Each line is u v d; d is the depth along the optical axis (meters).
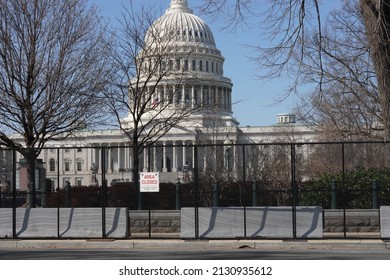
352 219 19.30
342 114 35.03
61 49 26.47
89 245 17.05
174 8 102.75
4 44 25.52
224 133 78.38
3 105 26.08
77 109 27.28
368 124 33.50
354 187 21.25
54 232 18.45
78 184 24.73
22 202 23.67
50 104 26.00
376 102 29.59
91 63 27.78
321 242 16.38
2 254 14.54
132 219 20.23
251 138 94.06
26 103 25.80
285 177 24.34
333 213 19.39
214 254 14.30
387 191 20.88
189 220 18.11
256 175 24.14
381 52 18.45
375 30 17.11
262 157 29.44
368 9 18.33
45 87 26.06
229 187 21.95
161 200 21.67
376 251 15.11
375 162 22.56
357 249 15.69
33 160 19.67
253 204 20.27
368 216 19.23
